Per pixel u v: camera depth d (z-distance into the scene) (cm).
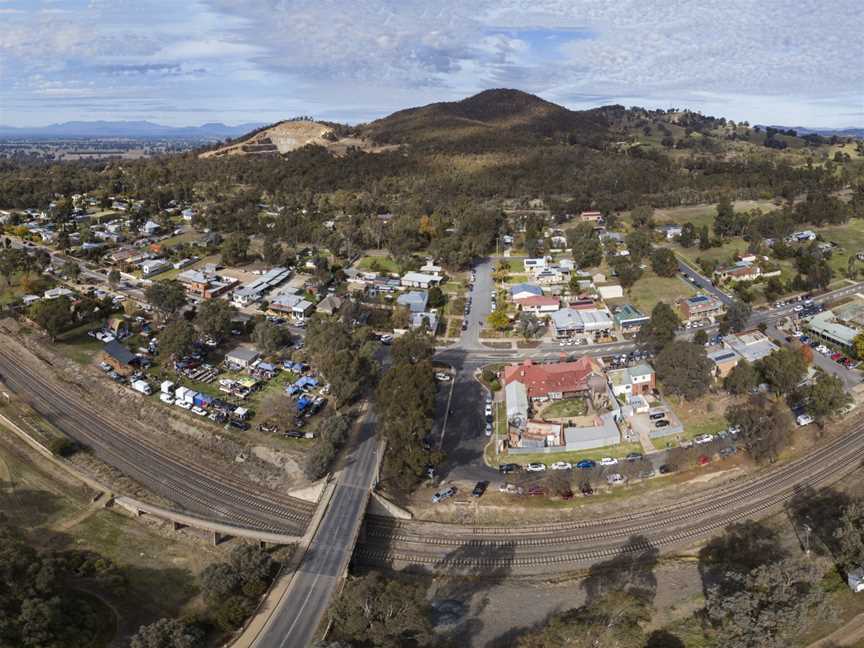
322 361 11731
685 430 10625
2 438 10338
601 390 11412
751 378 11106
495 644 6612
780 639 5550
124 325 14412
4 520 8125
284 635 6400
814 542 7981
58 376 12550
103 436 10700
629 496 9100
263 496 9225
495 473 9706
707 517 8688
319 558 7588
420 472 8788
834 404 10331
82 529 8269
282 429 10600
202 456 10150
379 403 10262
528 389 11544
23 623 5962
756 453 9656
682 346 11244
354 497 8788
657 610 6994
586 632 6078
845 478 9344
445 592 7512
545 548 8238
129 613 6881
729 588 6512
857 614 6644
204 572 6956
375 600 5994
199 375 12375
